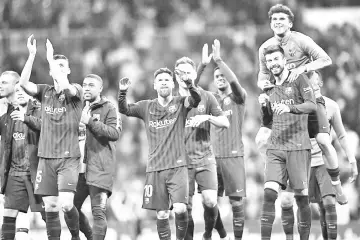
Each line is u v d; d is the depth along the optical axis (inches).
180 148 1083.3
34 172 1119.0
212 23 2423.7
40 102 1135.0
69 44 2279.8
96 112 1117.7
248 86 2171.5
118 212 1651.1
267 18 2429.9
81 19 2388.0
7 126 1126.4
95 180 1096.2
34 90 1087.0
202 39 2298.2
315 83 1139.9
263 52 1138.0
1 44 2251.5
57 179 1080.2
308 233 1145.4
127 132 2071.9
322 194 1197.7
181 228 1079.6
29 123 1090.1
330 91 2103.8
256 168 1887.3
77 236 1094.4
